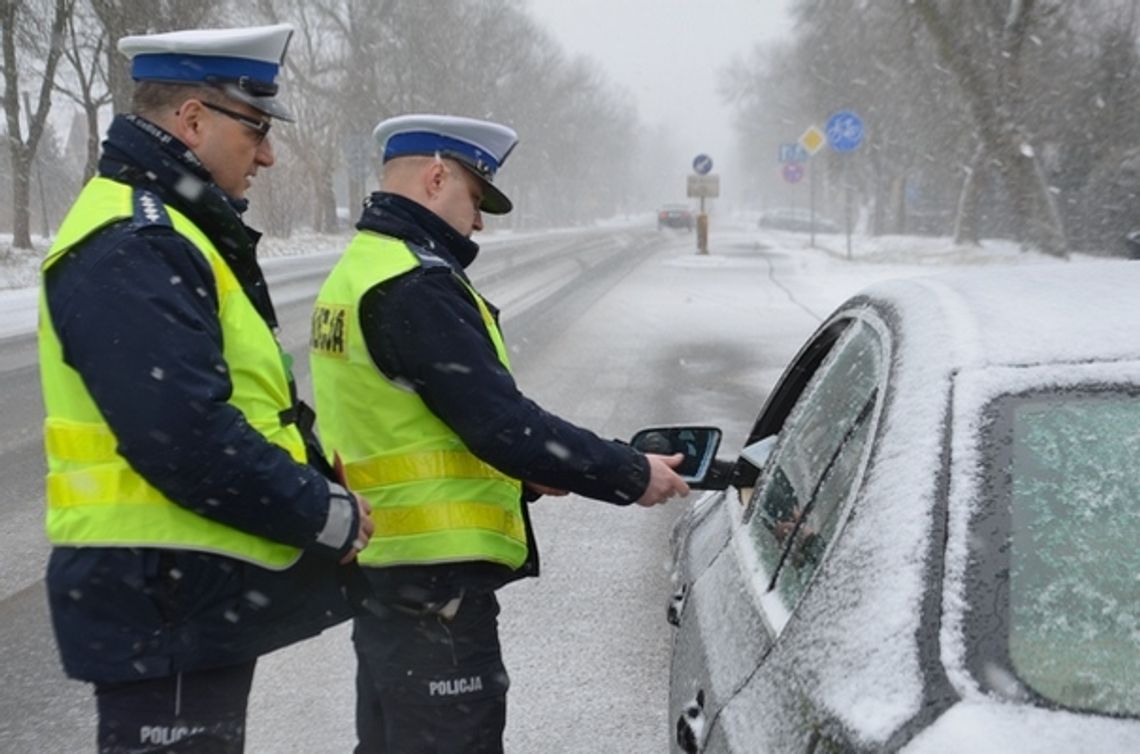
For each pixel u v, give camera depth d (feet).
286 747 12.21
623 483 8.30
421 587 8.36
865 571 5.16
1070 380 5.54
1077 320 6.06
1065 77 90.84
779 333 46.85
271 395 7.25
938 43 75.82
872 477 5.58
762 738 5.22
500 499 8.60
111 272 6.40
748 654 6.13
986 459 5.25
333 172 157.48
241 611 6.87
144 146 6.99
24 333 49.08
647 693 13.43
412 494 8.25
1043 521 5.05
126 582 6.57
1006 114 75.25
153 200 6.83
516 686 13.66
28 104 105.50
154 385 6.25
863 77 125.70
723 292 66.54
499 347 8.95
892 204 165.99
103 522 6.56
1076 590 4.86
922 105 107.55
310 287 71.36
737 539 8.21
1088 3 89.45
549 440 7.97
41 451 25.67
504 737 12.40
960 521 5.04
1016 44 74.43
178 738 6.77
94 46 98.68
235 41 7.14
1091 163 94.48
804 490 7.10
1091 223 93.71
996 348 5.82
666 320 52.13
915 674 4.61
